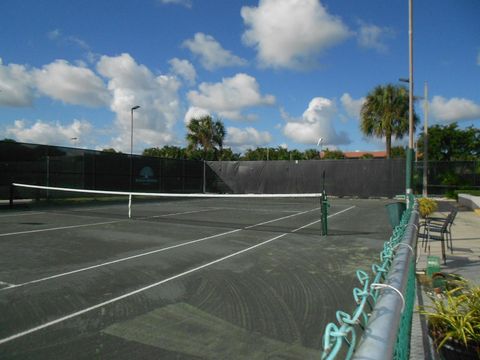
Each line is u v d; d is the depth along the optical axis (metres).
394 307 1.48
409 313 2.30
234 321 4.56
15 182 19.62
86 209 18.77
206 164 32.69
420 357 3.50
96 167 23.67
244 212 18.19
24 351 3.79
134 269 6.96
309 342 4.02
